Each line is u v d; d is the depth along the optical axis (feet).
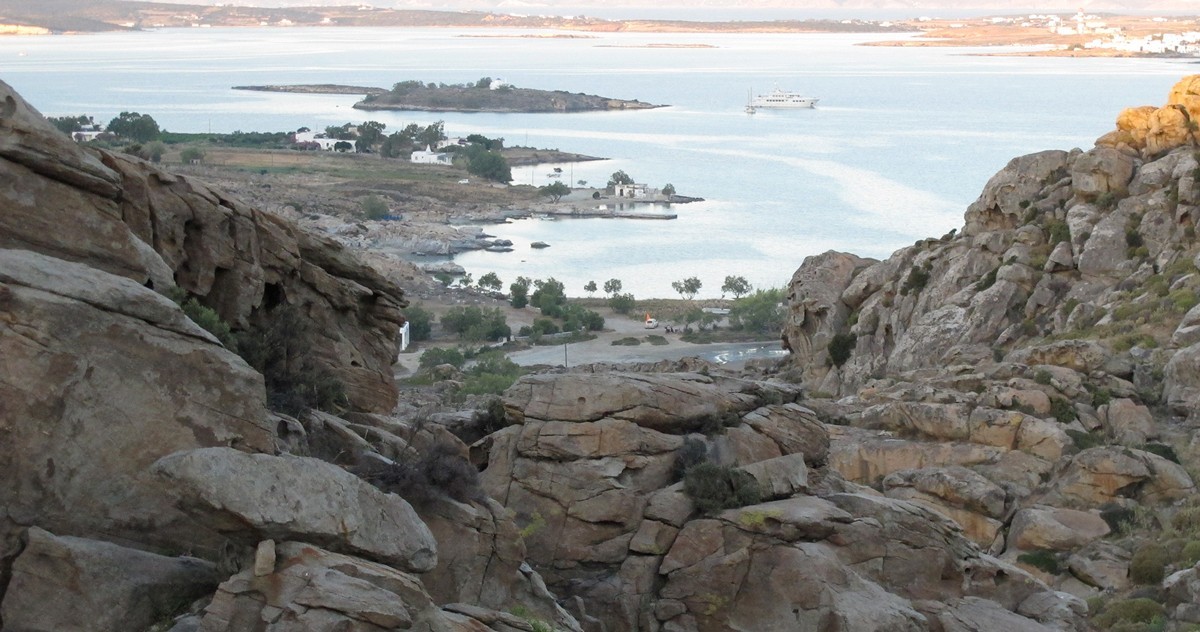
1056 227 254.47
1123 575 132.87
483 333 512.63
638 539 111.24
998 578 118.73
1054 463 156.97
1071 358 184.44
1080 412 168.25
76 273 81.97
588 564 111.34
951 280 260.21
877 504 117.29
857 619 103.50
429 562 84.23
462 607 90.07
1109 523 144.97
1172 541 135.74
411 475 99.19
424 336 520.01
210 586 79.36
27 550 75.92
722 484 113.80
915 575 114.21
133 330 81.76
